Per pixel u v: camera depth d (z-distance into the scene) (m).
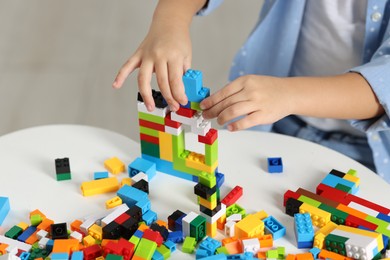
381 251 0.94
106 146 1.16
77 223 0.98
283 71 1.41
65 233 0.95
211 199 0.96
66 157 1.11
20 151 1.14
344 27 1.29
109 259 0.91
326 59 1.35
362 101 1.11
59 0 2.20
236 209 1.01
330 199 1.01
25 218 1.01
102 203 1.03
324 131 1.40
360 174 1.09
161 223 0.98
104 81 2.02
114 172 1.09
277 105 1.04
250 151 1.14
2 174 1.09
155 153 1.08
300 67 1.41
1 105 1.95
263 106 1.03
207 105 0.99
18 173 1.09
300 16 1.33
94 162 1.12
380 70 1.11
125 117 1.94
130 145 1.16
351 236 0.93
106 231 0.95
